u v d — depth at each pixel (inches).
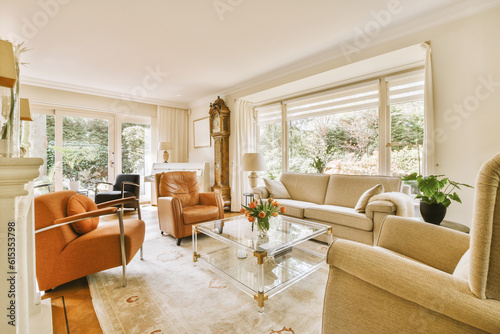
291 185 148.1
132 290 70.7
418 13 92.6
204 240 116.6
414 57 111.2
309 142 164.9
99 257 71.1
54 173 179.0
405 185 109.9
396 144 113.1
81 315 59.9
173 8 87.7
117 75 155.6
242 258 86.1
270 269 75.5
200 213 112.8
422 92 116.0
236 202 184.7
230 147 192.7
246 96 177.8
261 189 138.9
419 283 29.1
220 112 187.2
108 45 115.2
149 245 109.3
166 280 76.8
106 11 89.0
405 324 30.7
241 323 56.0
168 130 226.7
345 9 89.4
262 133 195.5
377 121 133.2
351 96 141.4
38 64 136.8
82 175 192.1
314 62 131.4
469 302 26.0
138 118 220.1
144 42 112.6
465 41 88.0
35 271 61.4
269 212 79.4
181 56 128.0
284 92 166.6
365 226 92.2
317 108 157.6
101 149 201.2
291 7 87.7
